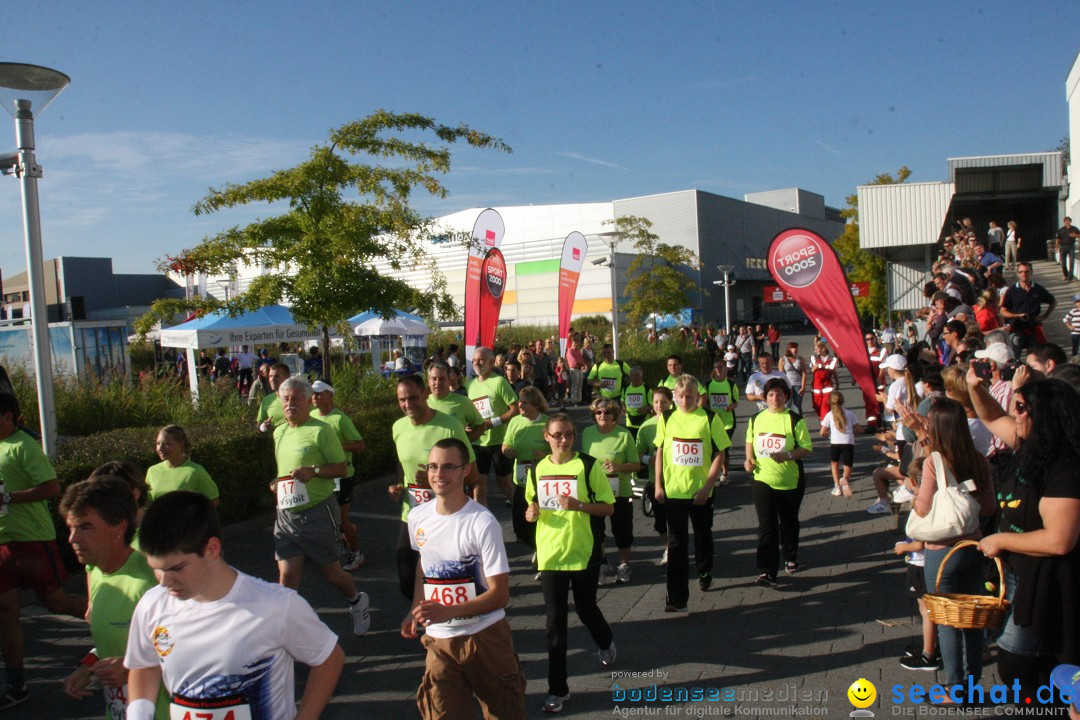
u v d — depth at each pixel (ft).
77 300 70.08
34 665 18.54
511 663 12.45
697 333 114.93
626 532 23.84
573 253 54.90
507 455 23.57
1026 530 11.04
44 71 22.48
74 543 10.14
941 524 14.25
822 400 50.21
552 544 16.17
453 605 11.70
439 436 19.24
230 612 7.89
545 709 15.57
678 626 20.04
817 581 23.20
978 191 98.48
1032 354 18.58
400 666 18.06
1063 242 68.33
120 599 10.11
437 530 12.34
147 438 29.32
